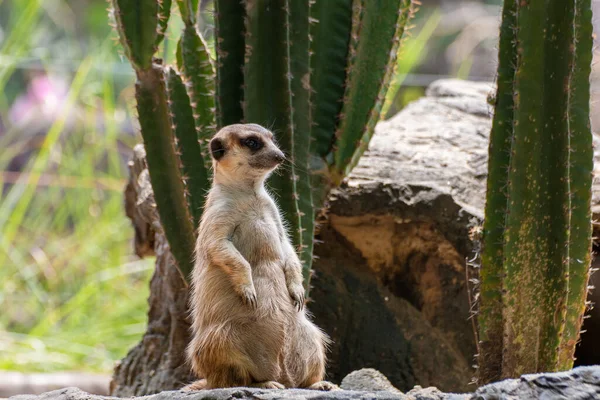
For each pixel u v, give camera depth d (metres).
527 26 7.91
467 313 11.65
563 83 7.99
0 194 20.47
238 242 7.60
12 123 23.44
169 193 9.72
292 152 9.19
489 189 8.40
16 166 24.61
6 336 18.52
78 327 19.22
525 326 8.40
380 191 11.74
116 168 21.33
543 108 8.05
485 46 27.86
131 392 12.17
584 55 8.17
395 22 10.09
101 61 21.41
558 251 8.24
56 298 20.00
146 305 19.58
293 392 6.40
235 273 7.26
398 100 23.62
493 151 8.35
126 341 18.83
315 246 12.12
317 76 10.12
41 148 21.59
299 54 9.37
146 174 12.88
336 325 11.82
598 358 11.61
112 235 20.75
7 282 19.98
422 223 11.82
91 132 21.81
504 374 8.51
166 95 9.52
